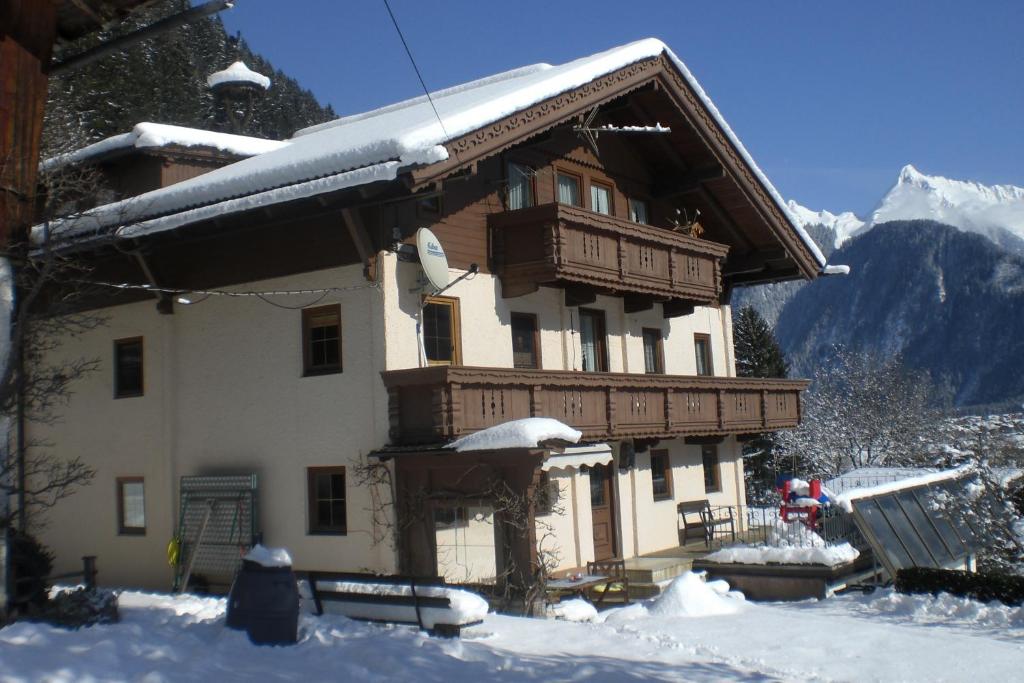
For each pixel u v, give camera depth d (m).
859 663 10.75
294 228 16.89
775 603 17.05
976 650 11.34
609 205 22.05
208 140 21.97
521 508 14.75
